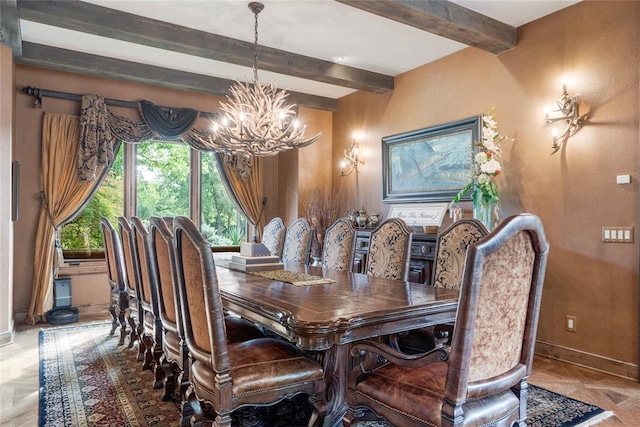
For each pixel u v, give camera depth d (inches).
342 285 105.4
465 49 174.2
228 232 246.2
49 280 185.9
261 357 77.1
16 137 183.5
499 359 58.9
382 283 109.0
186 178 234.1
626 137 123.2
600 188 129.0
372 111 224.1
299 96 237.5
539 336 144.3
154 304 108.2
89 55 183.2
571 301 135.6
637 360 119.9
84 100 193.6
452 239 114.6
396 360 63.4
